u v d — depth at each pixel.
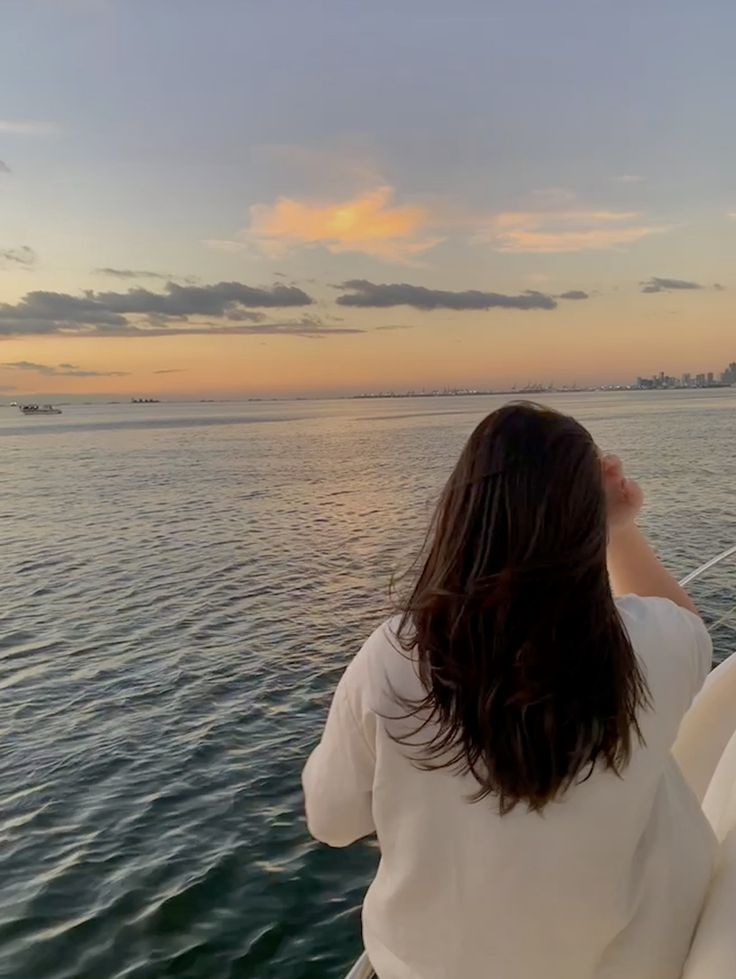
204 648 13.05
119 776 8.47
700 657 1.47
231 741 9.25
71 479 48.28
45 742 9.46
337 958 5.55
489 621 1.27
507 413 1.36
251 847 6.98
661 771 1.41
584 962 1.39
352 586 17.52
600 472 1.35
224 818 7.51
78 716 10.25
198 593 17.28
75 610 16.09
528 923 1.37
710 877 1.53
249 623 14.55
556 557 1.26
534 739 1.27
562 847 1.34
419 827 1.39
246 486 41.62
